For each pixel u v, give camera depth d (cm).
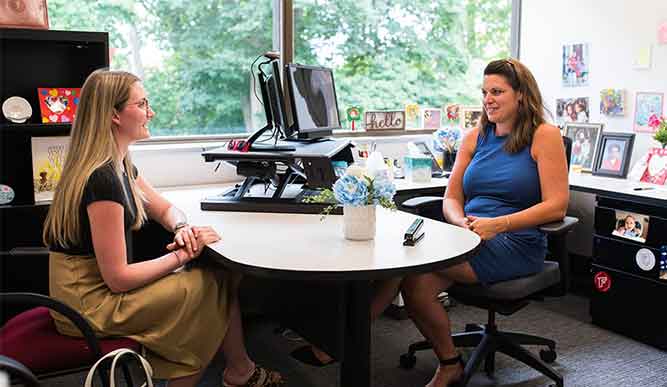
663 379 261
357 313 189
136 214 202
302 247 190
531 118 246
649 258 290
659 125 325
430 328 236
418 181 327
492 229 229
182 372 191
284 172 251
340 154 291
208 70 350
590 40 373
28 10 259
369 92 400
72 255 187
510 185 245
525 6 416
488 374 266
